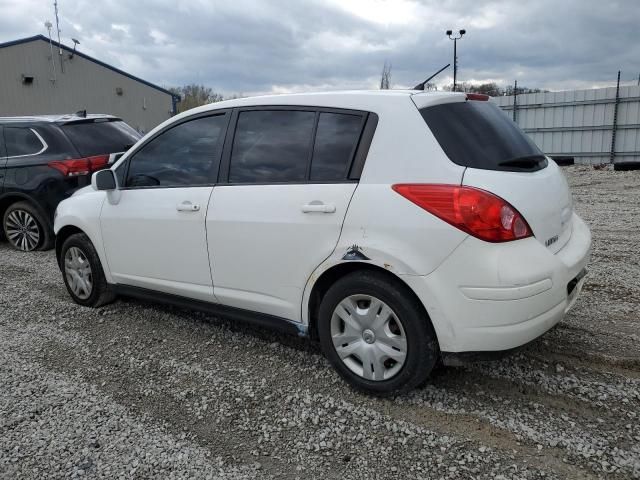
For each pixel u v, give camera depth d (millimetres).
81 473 2637
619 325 4062
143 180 4207
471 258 2717
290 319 3451
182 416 3107
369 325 3092
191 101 44156
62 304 5055
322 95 3377
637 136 17375
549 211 3000
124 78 31422
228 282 3684
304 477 2572
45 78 27797
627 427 2814
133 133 8031
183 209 3820
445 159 2854
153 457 2744
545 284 2768
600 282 5098
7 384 3533
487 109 3395
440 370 3467
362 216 2992
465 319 2771
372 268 3051
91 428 3012
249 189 3518
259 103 3625
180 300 4121
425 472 2561
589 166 17281
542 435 2781
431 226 2789
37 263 6727
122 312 4789
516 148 3189
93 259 4703
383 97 3129
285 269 3354
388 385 3082
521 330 2746
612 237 7020
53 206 7094
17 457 2771
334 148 3219
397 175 2945
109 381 3549
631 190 11609
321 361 3707
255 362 3736
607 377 3316
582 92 18109
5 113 26469
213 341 4113
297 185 3303
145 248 4164
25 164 7156
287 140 3432
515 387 3238
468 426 2889
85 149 7184
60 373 3680
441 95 3141
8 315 4832
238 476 2588
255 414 3102
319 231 3154
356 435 2863
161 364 3764
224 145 3727
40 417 3133
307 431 2922
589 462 2564
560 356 3588
